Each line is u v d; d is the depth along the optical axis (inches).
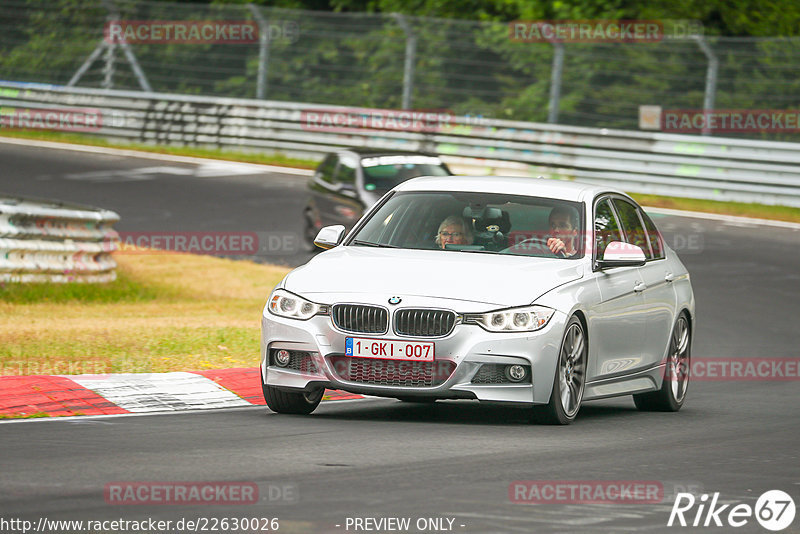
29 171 4431.6
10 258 2448.3
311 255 3243.1
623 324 1398.9
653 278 1497.3
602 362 1360.7
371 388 1230.3
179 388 1418.6
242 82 5999.0
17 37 6107.3
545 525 798.5
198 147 5142.7
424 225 1395.2
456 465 1008.9
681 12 5723.4
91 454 1024.2
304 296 1268.5
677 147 4296.3
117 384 1397.6
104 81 5851.4
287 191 4202.8
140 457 1013.8
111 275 2706.7
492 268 1285.7
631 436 1227.9
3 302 2377.0
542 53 5364.2
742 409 1528.1
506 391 1225.4
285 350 1277.1
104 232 2677.2
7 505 823.1
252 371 1537.9
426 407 1419.8
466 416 1344.7
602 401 1644.9
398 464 1007.0
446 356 1217.4
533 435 1198.3
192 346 1797.5
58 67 6028.5
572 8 5600.4
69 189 4084.6
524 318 1230.9
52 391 1332.4
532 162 4525.1
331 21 6378.0
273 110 5022.1
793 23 5846.5
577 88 5295.3
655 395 1513.3
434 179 1478.8
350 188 3137.3
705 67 5290.4
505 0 5777.6
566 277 1304.1
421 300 1228.5
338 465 995.3
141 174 4458.7
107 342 1797.5
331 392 1503.4
